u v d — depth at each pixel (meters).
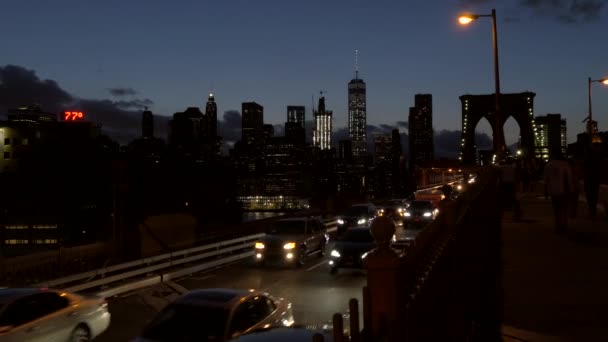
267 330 5.46
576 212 20.39
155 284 18.28
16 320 9.41
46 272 16.31
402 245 17.14
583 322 8.03
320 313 13.69
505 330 7.86
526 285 10.37
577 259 12.55
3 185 79.94
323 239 24.34
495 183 16.91
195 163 62.78
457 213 7.23
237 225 28.12
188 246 22.98
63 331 10.20
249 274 20.17
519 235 16.75
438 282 5.38
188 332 8.24
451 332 6.19
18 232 78.19
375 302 4.07
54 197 77.56
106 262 17.22
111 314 14.00
